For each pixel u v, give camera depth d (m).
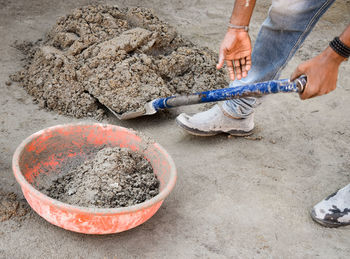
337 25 4.40
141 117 2.76
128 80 2.68
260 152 2.57
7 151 2.33
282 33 2.20
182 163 2.40
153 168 2.11
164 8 4.44
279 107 3.02
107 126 2.17
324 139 2.74
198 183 2.27
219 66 2.13
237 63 2.24
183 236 1.95
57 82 2.73
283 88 1.86
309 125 2.86
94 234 1.90
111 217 1.70
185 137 2.63
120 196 1.90
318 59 1.74
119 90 2.65
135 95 2.66
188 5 4.58
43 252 1.79
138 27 3.11
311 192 2.29
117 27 3.04
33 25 3.75
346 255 1.94
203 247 1.90
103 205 1.86
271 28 2.19
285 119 2.90
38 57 2.95
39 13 3.99
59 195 1.95
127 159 2.03
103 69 2.73
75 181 1.98
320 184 2.36
